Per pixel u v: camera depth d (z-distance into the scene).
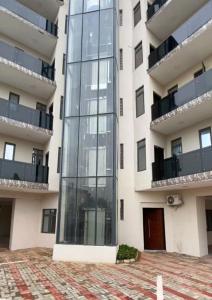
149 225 15.45
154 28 17.00
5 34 17.75
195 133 14.12
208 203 18.69
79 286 7.91
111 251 11.68
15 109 15.43
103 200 12.74
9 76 16.41
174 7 15.22
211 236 19.00
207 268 10.26
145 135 15.21
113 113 13.99
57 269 10.27
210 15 12.59
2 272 9.80
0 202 22.44
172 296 6.88
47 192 16.86
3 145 16.25
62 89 18.05
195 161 11.76
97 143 13.75
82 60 15.45
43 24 18.16
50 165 16.39
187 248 13.62
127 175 15.75
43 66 17.59
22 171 15.01
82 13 16.44
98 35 15.73
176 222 14.57
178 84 16.02
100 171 13.23
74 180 13.41
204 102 11.85
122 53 18.08
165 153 15.81
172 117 13.46
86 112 14.42
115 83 14.62
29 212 17.08
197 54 14.03
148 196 15.25
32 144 17.75
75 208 12.94
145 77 16.06
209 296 6.87
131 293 7.21
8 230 24.06
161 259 12.28
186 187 13.41
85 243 12.23
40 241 16.91
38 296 7.02
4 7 16.23
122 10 19.02
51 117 17.19
